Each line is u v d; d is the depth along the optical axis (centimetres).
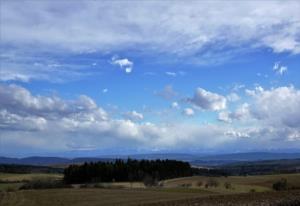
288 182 9575
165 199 6100
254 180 10862
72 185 10719
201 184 10631
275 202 4384
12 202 6044
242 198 5225
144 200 6081
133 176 12706
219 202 4834
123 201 6041
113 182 12362
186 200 5459
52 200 6312
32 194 7344
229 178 11794
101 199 6450
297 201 4262
